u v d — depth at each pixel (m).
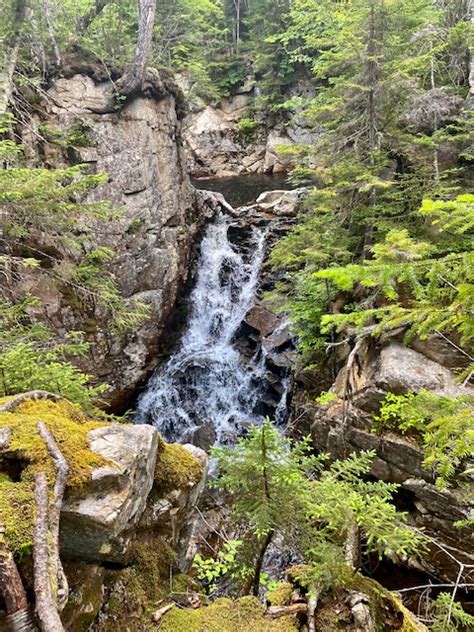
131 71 8.90
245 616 2.67
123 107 9.26
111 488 2.51
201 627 2.56
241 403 9.99
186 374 10.44
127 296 9.27
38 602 1.70
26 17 8.05
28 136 8.00
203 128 21.95
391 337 6.31
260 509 2.81
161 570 3.04
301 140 20.17
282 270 11.02
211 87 20.30
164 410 10.05
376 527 2.61
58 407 2.95
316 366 7.84
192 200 11.91
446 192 6.68
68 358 8.27
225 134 22.23
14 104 7.34
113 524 2.37
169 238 10.27
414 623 2.76
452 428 2.68
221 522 6.13
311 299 7.77
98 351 8.77
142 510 2.88
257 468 2.86
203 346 11.32
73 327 8.23
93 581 2.55
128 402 9.75
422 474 5.13
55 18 9.23
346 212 7.56
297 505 2.90
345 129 7.71
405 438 5.35
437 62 9.24
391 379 5.59
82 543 2.45
